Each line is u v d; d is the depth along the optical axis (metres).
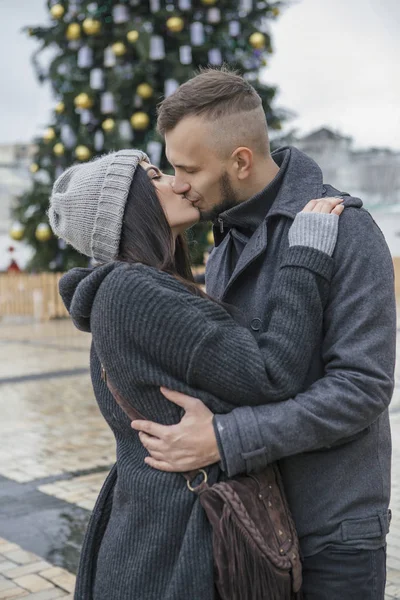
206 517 1.45
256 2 12.86
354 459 1.54
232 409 1.48
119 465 1.60
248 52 12.59
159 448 1.48
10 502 4.19
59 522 3.88
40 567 3.33
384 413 1.63
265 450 1.42
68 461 4.98
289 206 1.61
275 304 1.50
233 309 1.62
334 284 1.51
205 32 12.54
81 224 1.65
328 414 1.43
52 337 12.16
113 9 12.34
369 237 1.53
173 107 1.57
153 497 1.49
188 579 1.41
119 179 1.62
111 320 1.47
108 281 1.50
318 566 1.54
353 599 1.51
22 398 7.12
